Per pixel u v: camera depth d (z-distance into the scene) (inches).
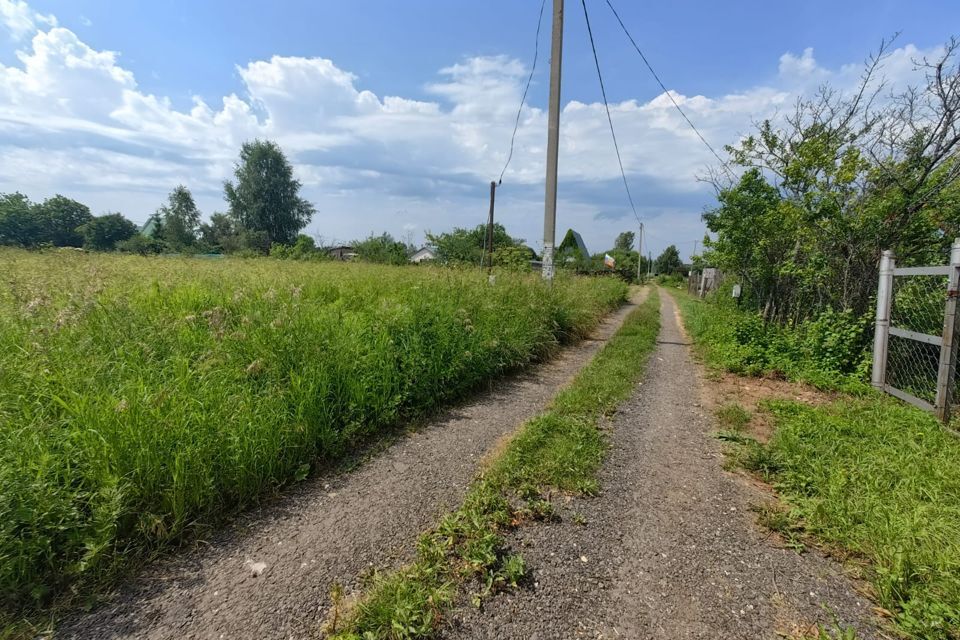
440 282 283.1
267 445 116.3
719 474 131.8
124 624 72.9
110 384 114.3
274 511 107.8
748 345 289.3
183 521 95.7
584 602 80.2
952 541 91.4
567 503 113.0
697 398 210.2
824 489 115.4
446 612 76.4
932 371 201.5
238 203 2012.8
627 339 362.9
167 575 84.8
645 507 112.7
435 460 137.1
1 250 376.8
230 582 83.4
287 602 78.6
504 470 126.5
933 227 234.5
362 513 107.3
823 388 224.4
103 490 85.0
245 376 136.6
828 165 264.8
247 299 187.0
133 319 151.8
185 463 98.8
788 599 82.1
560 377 245.8
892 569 85.2
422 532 100.0
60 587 79.0
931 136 229.6
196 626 72.9
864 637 73.7
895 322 222.7
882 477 119.9
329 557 91.0
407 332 198.7
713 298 733.3
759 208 359.3
